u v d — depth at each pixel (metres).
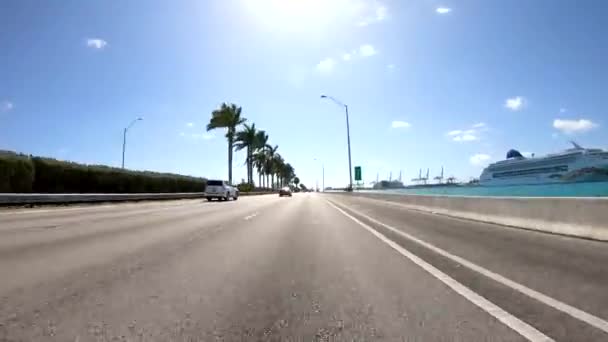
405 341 4.40
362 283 6.99
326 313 5.35
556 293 6.27
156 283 6.88
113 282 6.91
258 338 4.50
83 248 10.44
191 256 9.49
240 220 19.47
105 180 39.94
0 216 19.97
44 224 16.34
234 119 73.19
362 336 4.55
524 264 8.59
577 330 4.69
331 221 19.27
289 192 71.44
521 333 4.61
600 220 11.95
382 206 33.41
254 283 6.96
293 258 9.38
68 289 6.41
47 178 33.91
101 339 4.44
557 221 13.64
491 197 17.97
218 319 5.10
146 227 15.70
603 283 6.88
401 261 9.02
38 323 4.90
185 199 49.38
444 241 12.27
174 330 4.71
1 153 29.20
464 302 5.83
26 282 6.83
